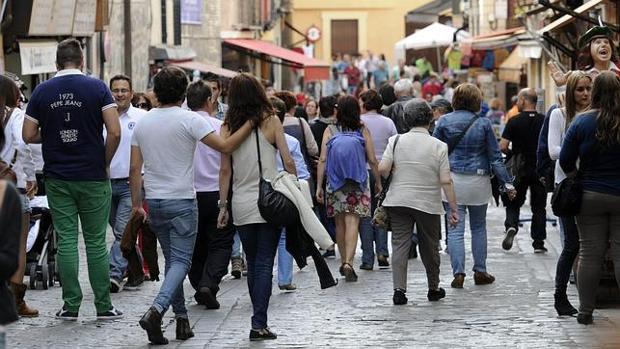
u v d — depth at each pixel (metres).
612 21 47.56
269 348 23.16
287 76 133.88
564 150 23.75
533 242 38.34
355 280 32.56
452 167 30.89
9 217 14.09
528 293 29.64
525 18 71.88
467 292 30.05
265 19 114.31
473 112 31.08
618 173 23.58
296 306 28.39
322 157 34.22
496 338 23.91
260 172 23.45
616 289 26.58
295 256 23.72
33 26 42.47
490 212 53.09
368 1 166.25
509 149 38.56
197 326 25.53
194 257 28.44
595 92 23.56
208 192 27.69
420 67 116.94
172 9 76.62
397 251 28.48
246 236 23.66
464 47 83.38
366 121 35.59
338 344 23.55
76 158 25.17
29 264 30.08
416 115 28.62
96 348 23.11
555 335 23.97
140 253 31.88
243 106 23.50
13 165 25.83
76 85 25.11
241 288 31.31
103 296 26.08
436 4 138.12
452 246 30.83
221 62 91.06
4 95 25.48
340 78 132.12
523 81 88.00
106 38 58.91
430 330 24.94
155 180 23.70
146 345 23.41
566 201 23.78
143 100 34.75
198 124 23.53
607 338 23.48
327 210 33.28
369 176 35.84
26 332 24.59
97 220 25.69
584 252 24.30
